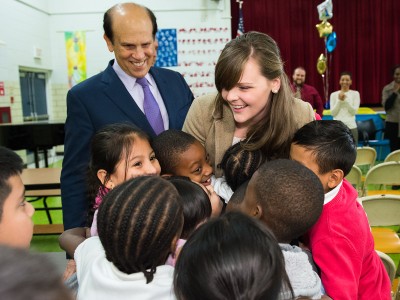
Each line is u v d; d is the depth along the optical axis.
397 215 2.48
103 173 1.27
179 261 0.65
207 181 1.34
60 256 1.90
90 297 0.81
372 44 9.22
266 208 0.91
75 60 8.13
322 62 7.67
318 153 1.10
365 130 6.65
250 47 1.15
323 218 1.03
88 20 8.03
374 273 1.14
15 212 0.84
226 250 0.61
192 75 8.20
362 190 3.59
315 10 9.06
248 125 1.31
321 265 1.00
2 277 0.34
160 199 0.79
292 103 1.29
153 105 1.71
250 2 9.06
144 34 1.53
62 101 8.24
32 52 7.22
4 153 0.86
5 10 6.23
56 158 8.01
